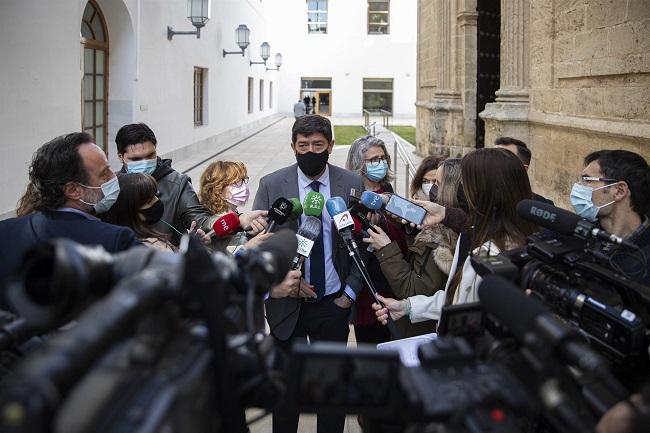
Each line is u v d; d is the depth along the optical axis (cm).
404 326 303
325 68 4178
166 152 1495
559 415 111
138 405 84
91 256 108
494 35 1295
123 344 97
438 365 118
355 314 334
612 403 132
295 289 286
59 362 76
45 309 104
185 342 106
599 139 609
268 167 1585
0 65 694
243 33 2080
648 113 519
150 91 1331
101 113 1194
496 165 238
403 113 4206
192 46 1731
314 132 300
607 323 161
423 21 1789
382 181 390
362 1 4106
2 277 203
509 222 237
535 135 796
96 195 221
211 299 108
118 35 1189
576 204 249
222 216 302
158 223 336
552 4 721
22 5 737
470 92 1291
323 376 111
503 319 130
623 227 239
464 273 229
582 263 175
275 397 123
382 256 293
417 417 107
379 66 4172
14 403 70
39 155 220
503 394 109
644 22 516
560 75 706
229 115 2353
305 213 298
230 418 114
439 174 353
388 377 110
